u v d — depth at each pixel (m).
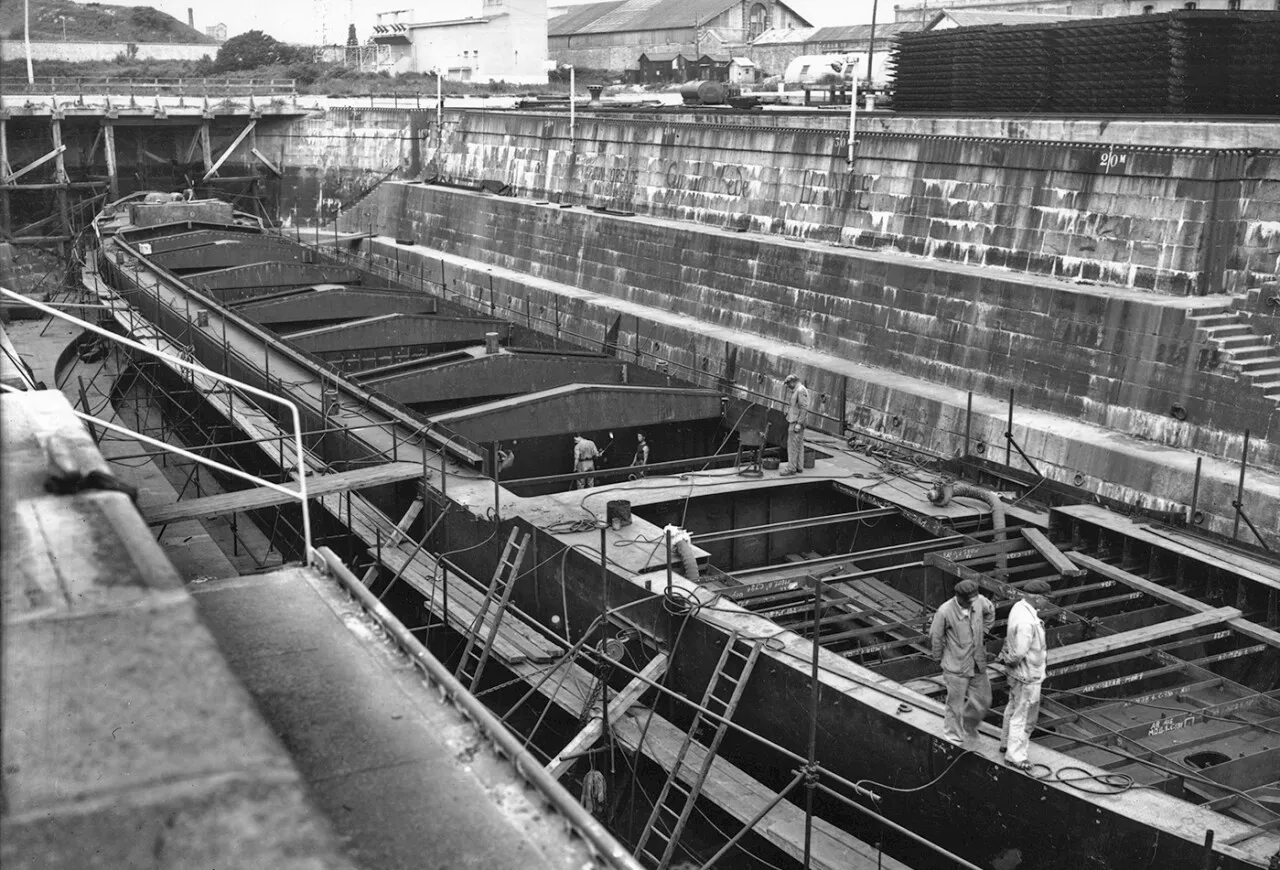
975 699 11.72
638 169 41.84
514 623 16.66
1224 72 28.44
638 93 73.81
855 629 15.38
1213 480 19.75
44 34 89.81
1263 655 14.83
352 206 57.72
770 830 12.26
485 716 5.60
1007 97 34.09
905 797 12.42
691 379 32.81
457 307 32.78
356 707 5.82
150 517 15.22
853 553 18.75
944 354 26.75
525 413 21.16
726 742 14.52
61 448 6.43
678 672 14.91
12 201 63.25
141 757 4.08
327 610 7.01
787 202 34.97
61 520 5.51
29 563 5.06
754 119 38.66
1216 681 14.12
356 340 28.45
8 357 11.06
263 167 66.62
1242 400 20.72
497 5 82.50
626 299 38.38
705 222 38.47
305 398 23.27
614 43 94.44
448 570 17.97
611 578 15.67
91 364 34.75
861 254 30.23
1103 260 25.20
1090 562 16.86
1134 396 22.66
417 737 5.55
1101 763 12.75
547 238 42.88
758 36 84.62
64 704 4.19
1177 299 22.92
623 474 22.09
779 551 19.52
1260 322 21.95
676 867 13.61
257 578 7.49
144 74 83.81
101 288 38.47
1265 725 12.98
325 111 64.38
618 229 38.78
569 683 15.16
